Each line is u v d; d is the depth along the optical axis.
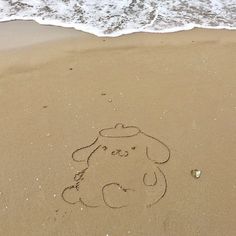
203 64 1.52
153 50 1.61
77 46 1.64
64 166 1.09
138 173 1.07
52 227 0.95
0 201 1.00
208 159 1.12
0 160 1.10
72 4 1.99
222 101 1.33
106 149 1.14
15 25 1.80
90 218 0.97
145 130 1.20
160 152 1.13
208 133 1.20
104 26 1.82
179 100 1.33
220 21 1.89
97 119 1.24
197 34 1.76
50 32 1.75
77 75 1.44
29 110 1.27
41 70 1.47
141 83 1.40
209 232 0.94
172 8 1.98
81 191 1.02
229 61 1.55
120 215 0.97
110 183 1.04
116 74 1.45
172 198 1.01
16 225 0.95
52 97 1.33
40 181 1.05
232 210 0.99
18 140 1.17
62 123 1.23
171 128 1.21
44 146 1.15
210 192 1.03
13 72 1.46
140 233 0.94
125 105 1.30
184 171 1.08
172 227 0.95
